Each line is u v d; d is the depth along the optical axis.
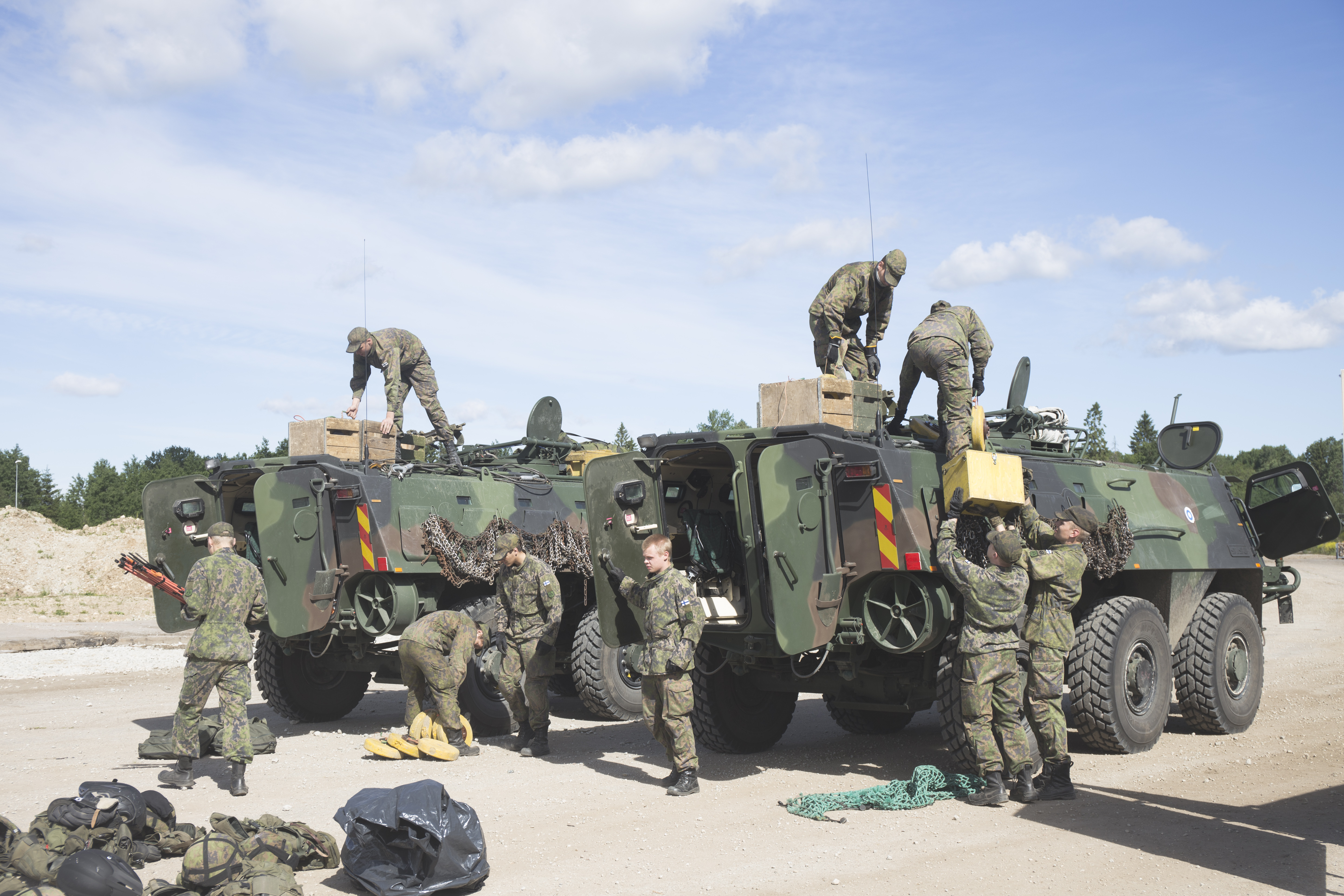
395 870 4.89
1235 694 8.88
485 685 9.42
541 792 6.94
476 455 11.84
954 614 6.94
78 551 31.34
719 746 8.17
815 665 7.71
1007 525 7.23
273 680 10.14
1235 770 7.30
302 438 10.12
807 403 7.35
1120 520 7.86
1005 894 4.78
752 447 7.24
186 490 10.20
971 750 6.84
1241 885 4.83
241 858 4.71
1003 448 8.33
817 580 6.90
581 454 11.40
